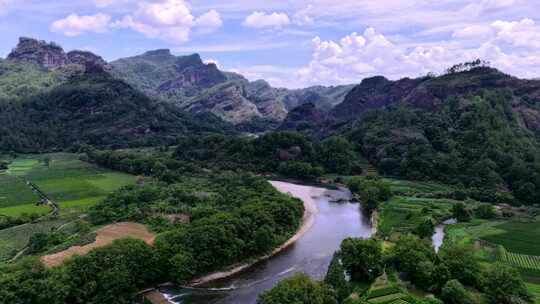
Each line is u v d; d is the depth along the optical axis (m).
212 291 129.12
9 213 191.62
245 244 152.12
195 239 139.88
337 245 173.00
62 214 190.75
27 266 114.19
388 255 141.12
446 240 164.62
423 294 122.69
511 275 116.38
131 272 123.06
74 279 113.44
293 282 109.19
